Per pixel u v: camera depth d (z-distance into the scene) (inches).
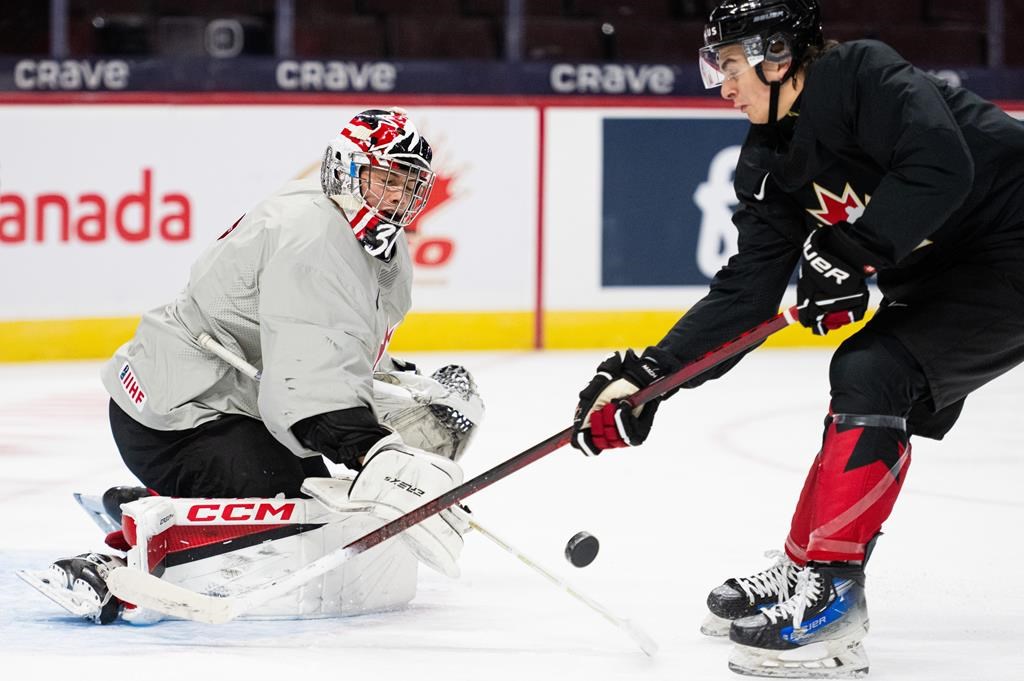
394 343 938.7
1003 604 408.8
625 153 969.5
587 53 1122.0
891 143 329.4
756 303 384.2
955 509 541.0
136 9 1067.9
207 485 393.1
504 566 449.7
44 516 513.0
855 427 338.0
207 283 386.0
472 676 331.3
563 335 971.9
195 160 895.1
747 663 337.4
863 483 335.9
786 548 377.1
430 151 376.2
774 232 381.7
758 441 680.4
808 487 368.2
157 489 406.3
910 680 334.6
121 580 349.4
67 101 871.1
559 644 361.1
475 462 618.5
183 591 347.9
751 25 341.7
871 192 347.3
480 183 946.7
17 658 340.2
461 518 360.2
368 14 1106.1
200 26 1067.9
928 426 374.6
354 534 381.4
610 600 409.7
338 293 366.3
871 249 324.2
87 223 884.0
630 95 1034.1
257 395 392.5
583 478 595.2
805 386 840.9
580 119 960.9
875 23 1136.2
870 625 385.4
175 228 896.3
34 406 746.2
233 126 898.7
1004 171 347.3
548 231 962.7
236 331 386.6
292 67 997.8
